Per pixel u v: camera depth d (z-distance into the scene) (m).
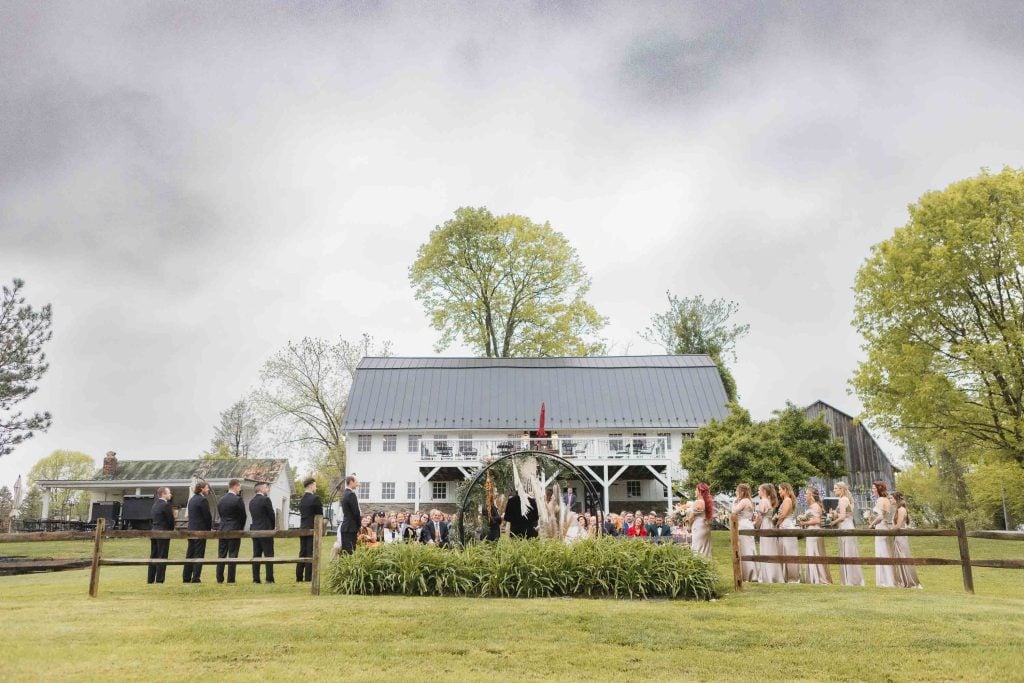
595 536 14.95
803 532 12.28
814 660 8.30
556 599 11.55
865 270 29.06
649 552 12.27
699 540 14.57
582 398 45.31
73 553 25.81
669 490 38.59
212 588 12.90
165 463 42.34
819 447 28.59
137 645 8.44
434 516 20.78
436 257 49.88
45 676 7.20
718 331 54.78
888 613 10.30
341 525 13.77
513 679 7.55
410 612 10.27
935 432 28.17
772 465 27.61
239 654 8.20
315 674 7.55
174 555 23.55
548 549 12.48
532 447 28.95
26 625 9.30
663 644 8.85
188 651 8.26
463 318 51.47
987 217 26.00
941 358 27.55
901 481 52.59
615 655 8.41
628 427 43.53
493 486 16.84
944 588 14.59
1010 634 9.24
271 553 13.77
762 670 7.98
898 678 7.76
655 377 46.50
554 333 51.12
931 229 27.50
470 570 12.20
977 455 28.58
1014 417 26.36
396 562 12.36
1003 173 27.05
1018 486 27.75
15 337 27.30
